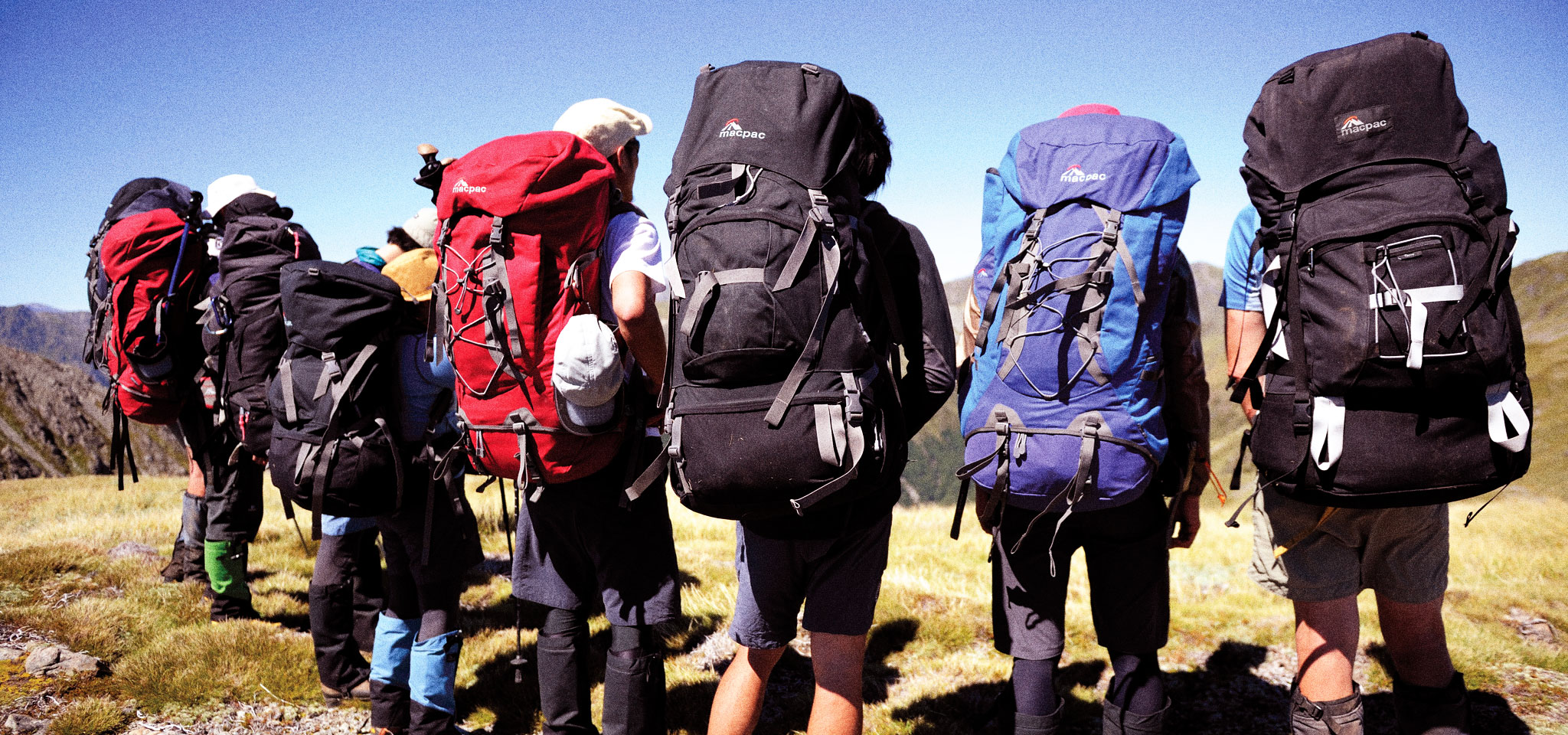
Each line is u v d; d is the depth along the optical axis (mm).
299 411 3162
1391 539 2779
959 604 5465
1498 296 2250
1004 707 3490
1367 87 2408
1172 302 2680
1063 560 2932
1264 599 5902
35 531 7414
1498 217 2279
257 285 3713
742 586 2807
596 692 4164
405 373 3232
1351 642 2871
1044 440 2566
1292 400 2465
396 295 3246
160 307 4348
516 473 2777
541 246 2627
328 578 4059
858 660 2662
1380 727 3883
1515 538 8742
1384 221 2301
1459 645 4656
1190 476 2895
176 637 4562
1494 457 2281
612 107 3133
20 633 4527
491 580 6246
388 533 3490
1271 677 4457
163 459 100312
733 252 2279
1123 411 2562
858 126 2596
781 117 2420
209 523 4840
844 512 2434
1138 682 2891
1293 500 2861
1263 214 2545
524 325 2611
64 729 3621
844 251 2328
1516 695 4172
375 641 3600
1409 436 2299
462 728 3912
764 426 2240
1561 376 109938
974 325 2924
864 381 2318
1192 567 7332
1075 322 2547
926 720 3996
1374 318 2270
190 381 4621
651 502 3016
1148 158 2590
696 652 4816
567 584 3078
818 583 2631
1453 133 2371
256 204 4027
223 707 3979
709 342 2277
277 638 4676
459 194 2648
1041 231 2613
